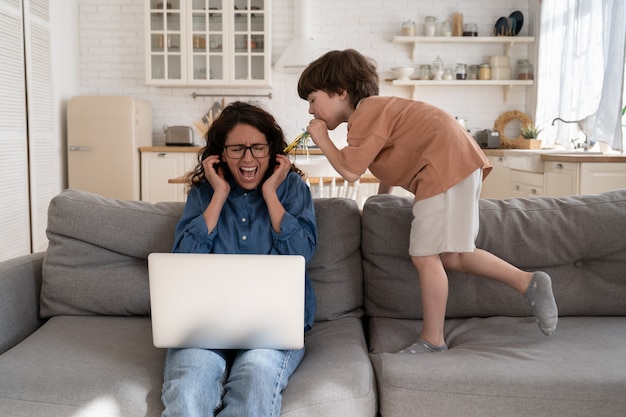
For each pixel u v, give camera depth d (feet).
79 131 18.11
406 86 20.36
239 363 4.95
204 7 19.03
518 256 6.69
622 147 12.34
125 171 18.24
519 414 4.85
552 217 6.80
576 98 14.84
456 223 6.17
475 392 4.87
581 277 6.72
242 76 19.30
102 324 6.20
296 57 19.19
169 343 4.98
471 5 20.10
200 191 6.44
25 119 14.94
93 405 4.68
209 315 4.90
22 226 14.78
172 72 19.21
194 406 4.52
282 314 4.90
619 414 4.84
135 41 20.01
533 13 19.74
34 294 6.52
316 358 5.44
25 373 4.94
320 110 7.09
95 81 20.12
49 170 16.48
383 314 6.75
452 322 6.64
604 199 6.95
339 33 20.16
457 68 19.72
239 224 6.25
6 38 13.80
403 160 6.53
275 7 20.08
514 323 6.47
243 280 4.84
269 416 4.55
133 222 6.57
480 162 6.26
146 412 4.72
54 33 17.67
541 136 18.67
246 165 6.11
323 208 6.79
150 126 19.90
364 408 4.76
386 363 5.28
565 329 6.22
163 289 4.89
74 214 6.52
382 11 20.10
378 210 6.75
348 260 6.74
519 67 19.81
